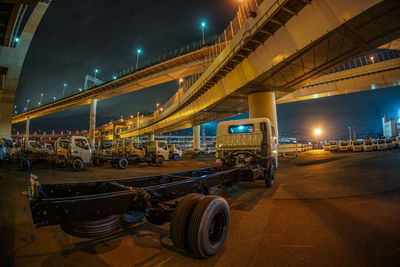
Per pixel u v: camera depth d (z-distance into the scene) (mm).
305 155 26922
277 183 8445
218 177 5172
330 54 14641
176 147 29859
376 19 10688
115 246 3217
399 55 29484
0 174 11875
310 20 12266
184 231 2744
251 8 15688
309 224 3910
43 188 3328
